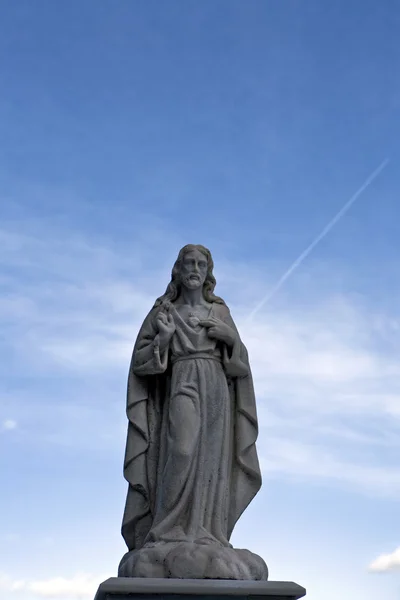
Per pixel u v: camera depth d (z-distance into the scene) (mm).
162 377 10648
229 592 8672
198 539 9461
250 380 10625
